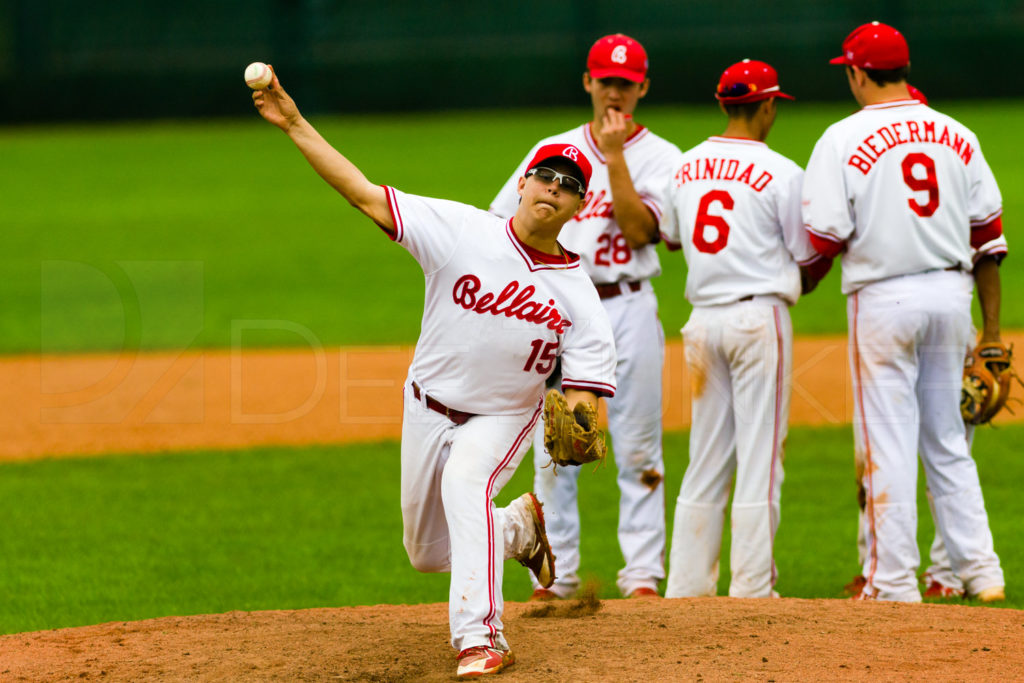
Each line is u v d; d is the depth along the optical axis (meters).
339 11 149.88
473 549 14.19
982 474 29.94
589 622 16.94
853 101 123.44
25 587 22.84
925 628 16.33
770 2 136.62
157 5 148.38
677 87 128.50
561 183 13.81
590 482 31.20
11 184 94.81
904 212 19.38
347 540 26.22
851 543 25.53
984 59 122.12
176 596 22.36
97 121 139.00
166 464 32.31
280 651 15.66
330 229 74.44
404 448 15.04
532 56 134.62
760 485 20.52
